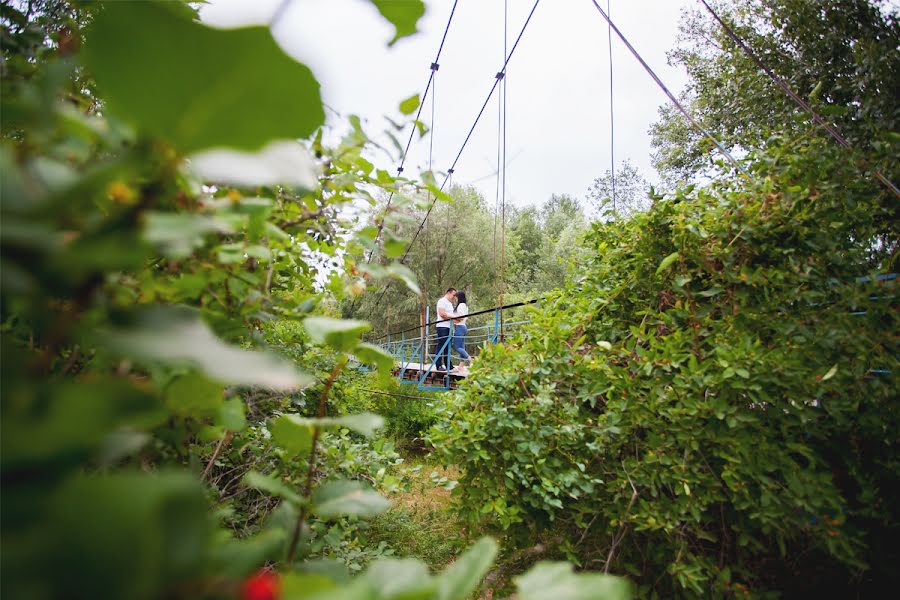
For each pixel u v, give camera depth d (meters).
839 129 3.97
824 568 2.38
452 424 2.50
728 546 2.22
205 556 0.17
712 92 7.33
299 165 0.18
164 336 0.21
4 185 0.20
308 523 1.15
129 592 0.14
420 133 0.87
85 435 0.16
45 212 0.20
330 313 1.37
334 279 1.18
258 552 0.29
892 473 2.20
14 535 0.14
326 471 1.35
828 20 4.94
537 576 0.24
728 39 6.44
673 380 2.15
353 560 1.73
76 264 0.20
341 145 0.88
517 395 2.49
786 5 5.36
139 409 0.17
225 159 0.17
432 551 3.02
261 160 0.18
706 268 2.37
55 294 0.20
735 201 2.38
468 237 21.61
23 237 0.18
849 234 2.39
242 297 0.70
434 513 3.49
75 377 0.45
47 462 0.16
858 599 2.30
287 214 0.97
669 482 2.11
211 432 0.66
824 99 5.02
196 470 0.73
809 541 2.24
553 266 22.94
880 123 3.76
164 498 0.15
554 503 2.13
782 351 2.04
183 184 0.41
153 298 0.49
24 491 0.15
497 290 21.44
